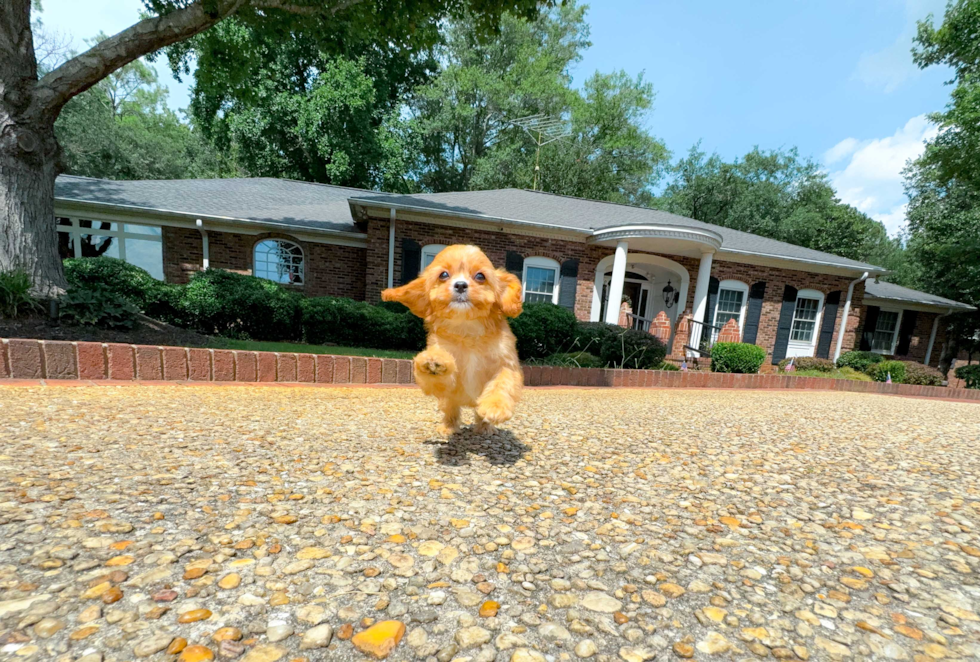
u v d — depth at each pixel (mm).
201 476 1935
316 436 2715
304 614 1106
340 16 7902
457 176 29062
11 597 1065
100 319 5566
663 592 1316
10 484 1691
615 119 28078
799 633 1160
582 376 6574
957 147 13266
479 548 1505
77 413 2795
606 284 15805
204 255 11258
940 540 1746
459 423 2959
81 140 22328
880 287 18234
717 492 2184
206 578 1216
